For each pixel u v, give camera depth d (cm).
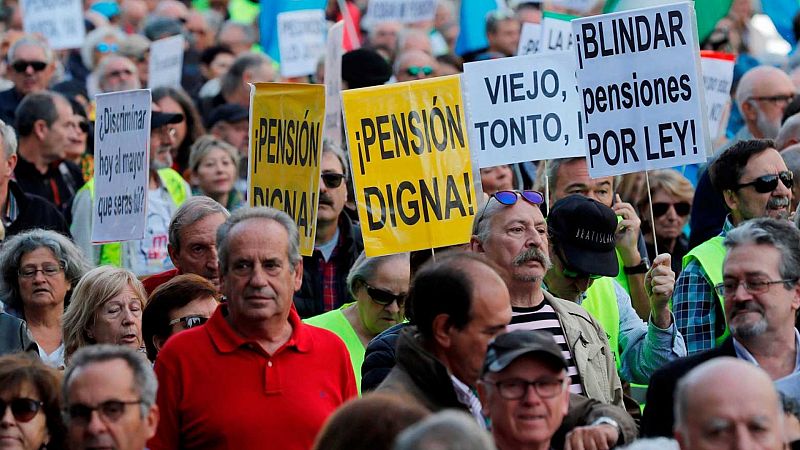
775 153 1873
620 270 1978
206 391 1418
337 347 1476
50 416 1383
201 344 1436
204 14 4191
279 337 1446
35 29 3647
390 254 1764
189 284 1631
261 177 1823
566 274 1723
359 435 1043
